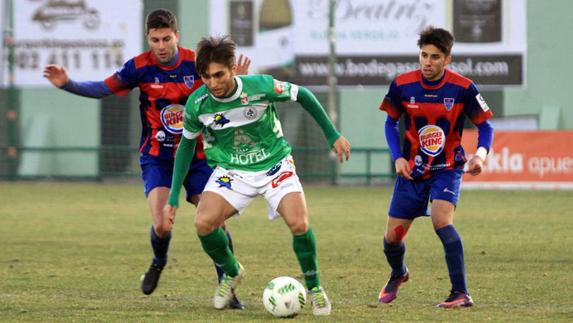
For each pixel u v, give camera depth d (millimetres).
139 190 71500
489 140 23797
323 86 77625
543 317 21703
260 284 27844
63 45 78188
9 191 69625
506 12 77062
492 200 60438
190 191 24547
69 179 79375
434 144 23703
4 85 78562
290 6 77250
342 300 24734
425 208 24203
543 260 32938
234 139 21938
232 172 22031
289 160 22141
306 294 22688
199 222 21844
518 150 69062
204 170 24359
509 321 21109
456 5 76938
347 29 77562
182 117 24484
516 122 77188
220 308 23016
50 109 79812
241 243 38781
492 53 77312
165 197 24188
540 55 77438
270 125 22016
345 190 71938
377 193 68688
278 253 35438
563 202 58750
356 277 29266
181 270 31016
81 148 77750
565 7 77000
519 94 77625
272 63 77562
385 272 30359
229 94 21453
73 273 30344
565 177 68625
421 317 21625
